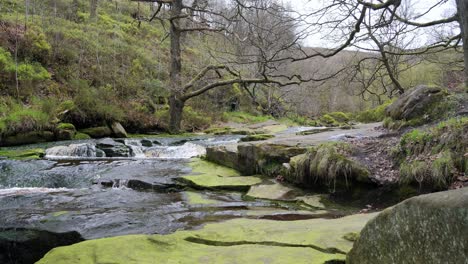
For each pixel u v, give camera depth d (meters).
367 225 2.65
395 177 6.16
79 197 7.25
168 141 15.28
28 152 11.94
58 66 20.62
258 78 17.64
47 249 5.10
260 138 13.80
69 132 15.66
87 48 23.38
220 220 5.49
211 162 10.50
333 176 6.59
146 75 25.31
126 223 5.43
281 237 4.09
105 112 17.53
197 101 26.27
